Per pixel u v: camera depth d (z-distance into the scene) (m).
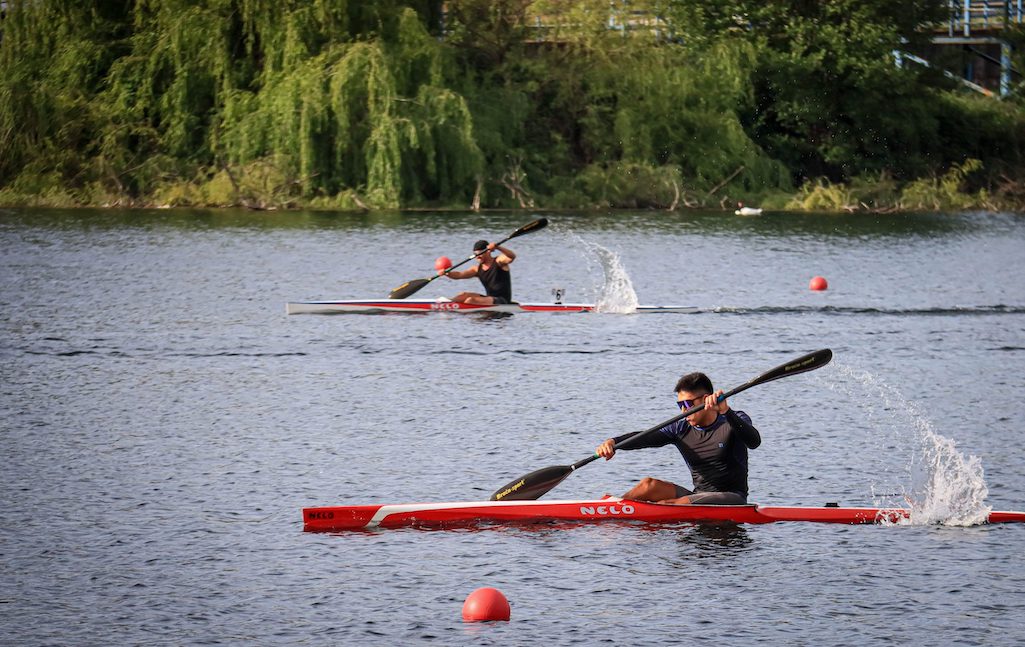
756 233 150.38
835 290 101.88
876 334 79.94
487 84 186.75
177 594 35.31
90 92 180.12
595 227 154.88
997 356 72.00
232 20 176.62
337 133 168.75
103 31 183.38
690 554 38.72
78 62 177.88
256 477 46.69
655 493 42.41
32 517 41.69
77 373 65.94
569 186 185.12
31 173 173.25
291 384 63.47
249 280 103.94
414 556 38.53
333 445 51.41
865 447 51.38
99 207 170.88
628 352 73.00
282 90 168.25
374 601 34.94
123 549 38.78
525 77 191.25
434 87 171.88
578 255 126.56
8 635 32.62
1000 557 38.31
